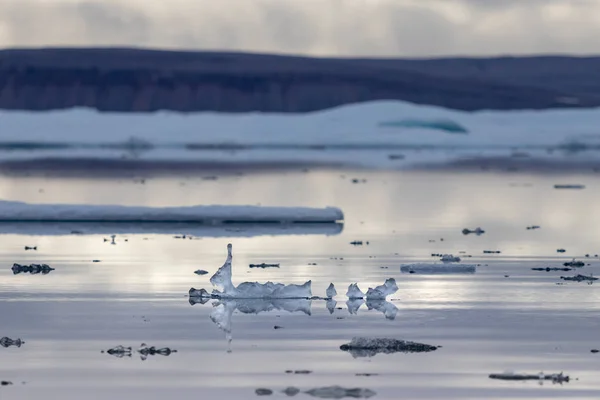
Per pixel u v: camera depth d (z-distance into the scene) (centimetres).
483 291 6462
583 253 8581
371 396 3984
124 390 4078
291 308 5884
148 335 5109
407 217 11994
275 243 9288
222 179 18662
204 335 5106
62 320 5481
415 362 4522
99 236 9838
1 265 7750
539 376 4275
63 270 7444
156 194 15400
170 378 4253
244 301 6109
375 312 5731
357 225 11050
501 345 4872
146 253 8506
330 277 7125
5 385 4153
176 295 6316
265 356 4641
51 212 11225
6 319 5512
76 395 4012
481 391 4056
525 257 8300
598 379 4234
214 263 7869
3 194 15400
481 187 16850
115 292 6406
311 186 17012
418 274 7269
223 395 4003
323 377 4266
